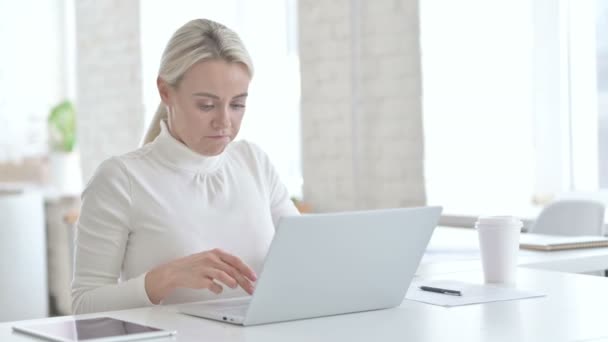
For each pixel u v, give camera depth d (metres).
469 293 1.80
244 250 2.11
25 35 6.79
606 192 3.91
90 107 6.26
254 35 5.48
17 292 5.36
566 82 4.05
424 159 4.09
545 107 4.11
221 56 1.92
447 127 4.14
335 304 1.60
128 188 2.03
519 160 4.20
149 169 2.07
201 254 1.76
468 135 4.18
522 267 2.23
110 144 6.07
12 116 6.75
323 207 4.54
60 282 5.79
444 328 1.45
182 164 2.08
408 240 1.64
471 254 2.70
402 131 4.17
